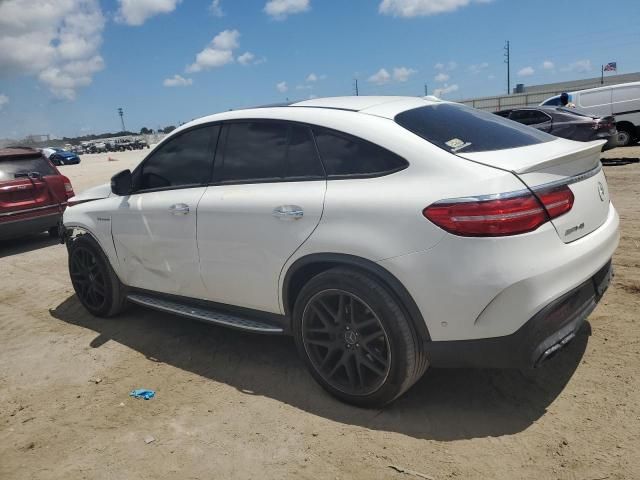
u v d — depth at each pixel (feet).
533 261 8.73
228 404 11.18
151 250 13.92
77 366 13.56
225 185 12.25
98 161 148.25
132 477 9.14
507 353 8.93
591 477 8.18
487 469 8.57
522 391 10.66
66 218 16.66
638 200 26.04
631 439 8.92
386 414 10.30
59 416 11.25
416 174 9.48
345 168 10.34
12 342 15.47
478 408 10.24
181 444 9.94
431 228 8.95
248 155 11.98
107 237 15.21
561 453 8.77
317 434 9.87
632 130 53.11
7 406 11.87
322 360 10.87
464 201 8.72
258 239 11.23
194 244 12.65
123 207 14.52
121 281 15.58
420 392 10.96
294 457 9.30
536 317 8.79
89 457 9.78
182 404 11.34
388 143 9.94
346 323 10.25
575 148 10.30
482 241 8.64
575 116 42.34
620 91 53.06
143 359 13.62
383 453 9.18
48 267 24.23
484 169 9.05
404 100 11.84
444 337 9.22
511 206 8.63
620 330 12.57
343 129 10.52
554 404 10.11
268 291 11.41
